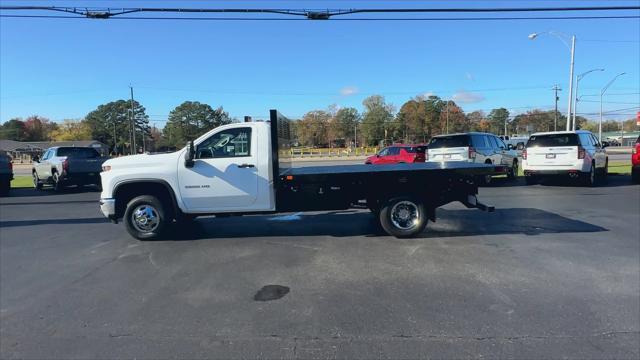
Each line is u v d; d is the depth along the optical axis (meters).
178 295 5.19
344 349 3.78
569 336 3.93
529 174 15.58
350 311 4.58
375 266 6.14
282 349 3.81
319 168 9.23
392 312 4.53
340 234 8.24
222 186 7.88
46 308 4.88
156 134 129.00
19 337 4.16
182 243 7.83
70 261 6.82
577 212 10.11
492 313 4.46
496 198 12.71
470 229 8.48
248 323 4.35
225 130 7.95
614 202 11.51
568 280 5.41
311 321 4.36
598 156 16.06
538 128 123.50
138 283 5.66
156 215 8.02
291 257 6.71
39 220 10.80
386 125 116.38
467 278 5.55
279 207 8.01
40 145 108.81
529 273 5.70
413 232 7.81
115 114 124.94
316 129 122.69
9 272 6.30
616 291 5.02
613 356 3.58
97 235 8.78
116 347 3.91
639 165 15.50
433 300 4.84
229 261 6.57
